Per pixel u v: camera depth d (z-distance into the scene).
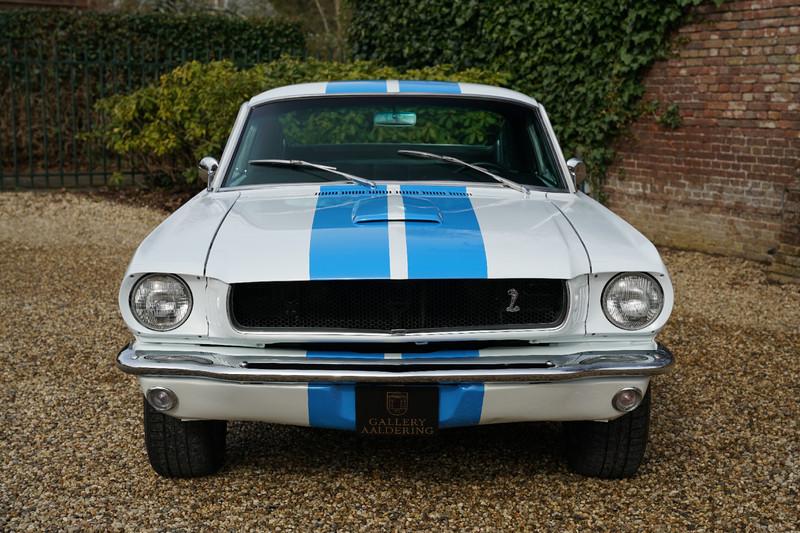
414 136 4.50
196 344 3.31
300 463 3.96
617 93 9.29
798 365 5.50
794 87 7.91
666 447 4.18
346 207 3.78
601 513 3.47
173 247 3.35
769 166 8.20
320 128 4.51
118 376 5.21
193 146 10.99
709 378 5.25
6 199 11.54
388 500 3.58
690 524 3.39
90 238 9.60
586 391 3.30
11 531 3.29
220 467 3.89
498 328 3.24
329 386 3.23
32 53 13.73
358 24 12.48
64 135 14.09
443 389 3.25
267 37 14.80
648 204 9.31
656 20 8.77
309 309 3.25
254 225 3.55
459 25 10.81
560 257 3.30
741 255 8.52
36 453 4.05
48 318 6.49
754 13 8.12
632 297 3.31
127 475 3.81
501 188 4.26
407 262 3.22
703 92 8.62
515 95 4.77
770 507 3.55
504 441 4.25
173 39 14.17
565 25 9.60
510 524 3.37
